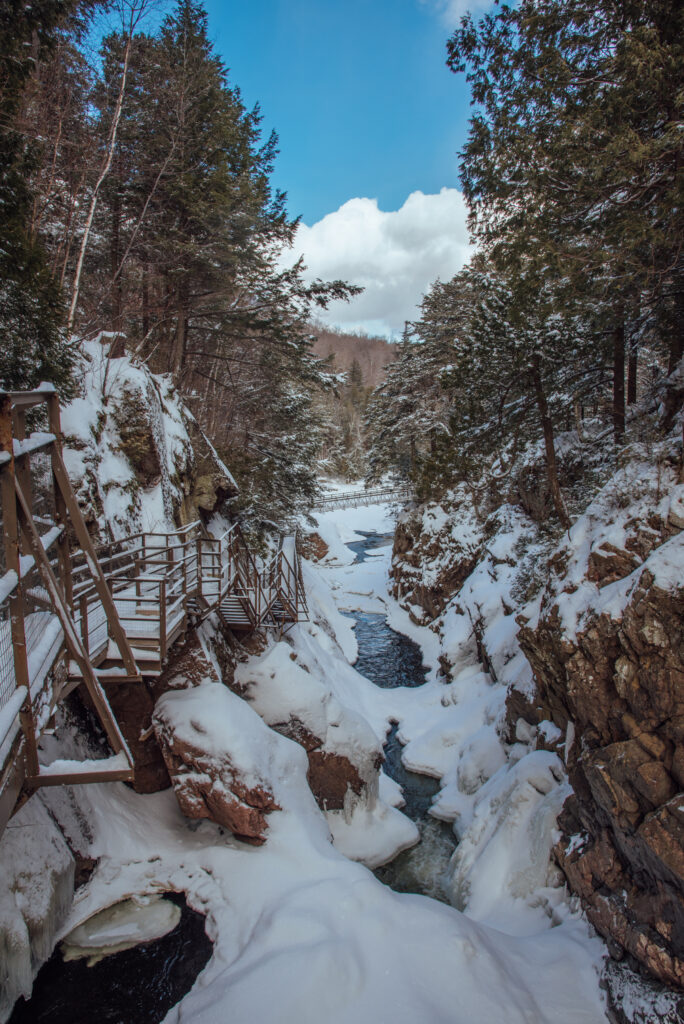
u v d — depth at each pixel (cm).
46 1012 696
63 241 1652
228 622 1311
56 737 912
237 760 923
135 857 927
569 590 1020
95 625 881
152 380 1641
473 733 1498
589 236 1168
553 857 921
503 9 1118
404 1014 634
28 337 979
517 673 1379
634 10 1002
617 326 1537
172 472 1569
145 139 1877
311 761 1145
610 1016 672
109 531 1175
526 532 2066
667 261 1134
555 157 1061
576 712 926
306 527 3788
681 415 1124
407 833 1180
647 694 749
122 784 1034
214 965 743
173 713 973
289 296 1934
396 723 1728
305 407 2784
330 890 806
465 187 1249
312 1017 635
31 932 724
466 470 2469
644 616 758
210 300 2061
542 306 1298
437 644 2225
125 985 729
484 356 1752
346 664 2016
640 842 696
